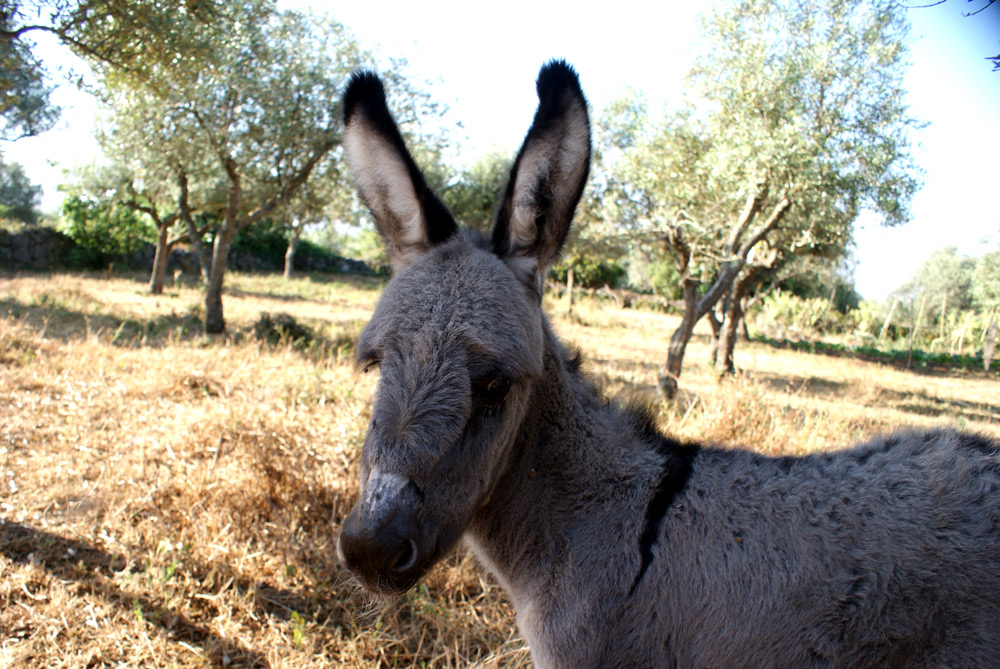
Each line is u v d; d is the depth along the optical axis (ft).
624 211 43.09
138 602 11.43
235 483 15.08
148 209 74.08
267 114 42.70
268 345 37.47
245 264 137.28
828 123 30.66
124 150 49.78
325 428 18.16
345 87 7.29
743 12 33.09
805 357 81.20
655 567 6.37
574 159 6.66
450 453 5.80
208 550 13.01
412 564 5.64
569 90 6.52
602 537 6.72
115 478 15.84
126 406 22.25
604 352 60.80
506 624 12.12
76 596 11.72
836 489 6.24
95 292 67.46
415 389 5.78
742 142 29.58
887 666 5.62
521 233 6.83
